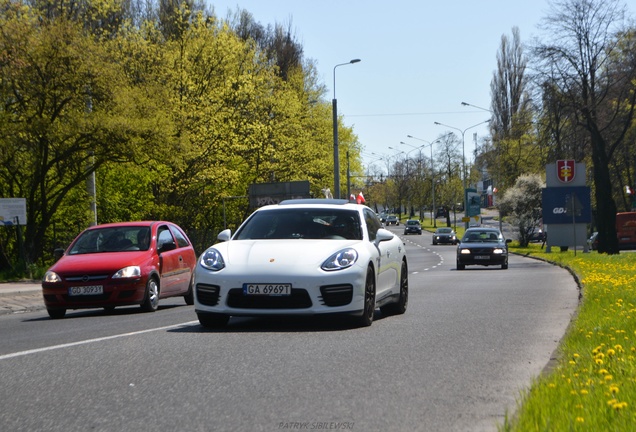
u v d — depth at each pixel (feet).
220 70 193.88
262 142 207.62
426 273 138.92
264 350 35.88
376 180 617.62
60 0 151.02
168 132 129.29
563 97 187.11
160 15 236.22
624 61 184.96
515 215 291.79
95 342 39.88
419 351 35.81
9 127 121.19
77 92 126.41
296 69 288.51
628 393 23.00
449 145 558.56
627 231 269.85
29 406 24.95
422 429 21.50
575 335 38.19
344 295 44.09
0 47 120.16
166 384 28.14
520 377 29.50
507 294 75.20
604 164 197.67
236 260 44.98
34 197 134.10
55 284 63.26
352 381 28.53
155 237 70.18
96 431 21.58
